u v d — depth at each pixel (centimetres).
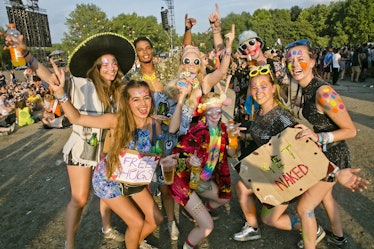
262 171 258
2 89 1386
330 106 235
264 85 270
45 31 3994
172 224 341
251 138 317
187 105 328
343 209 372
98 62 280
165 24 2408
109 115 256
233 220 370
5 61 4191
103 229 346
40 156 676
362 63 1567
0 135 911
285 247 312
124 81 348
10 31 258
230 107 1022
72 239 287
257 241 325
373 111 855
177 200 286
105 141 269
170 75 404
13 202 456
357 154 536
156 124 275
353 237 317
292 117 274
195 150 288
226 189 321
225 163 317
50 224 387
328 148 254
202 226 284
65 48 4597
